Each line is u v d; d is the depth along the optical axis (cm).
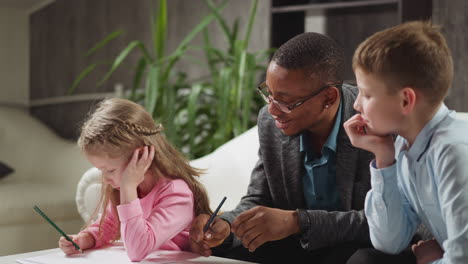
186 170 159
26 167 347
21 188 302
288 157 152
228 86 258
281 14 288
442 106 113
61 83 393
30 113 412
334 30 293
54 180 332
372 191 121
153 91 263
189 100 261
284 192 156
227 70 260
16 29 405
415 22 113
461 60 239
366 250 122
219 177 215
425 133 110
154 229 136
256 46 310
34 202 288
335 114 145
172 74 294
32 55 411
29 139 353
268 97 142
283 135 155
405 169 117
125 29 357
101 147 137
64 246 138
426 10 244
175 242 154
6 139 348
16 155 347
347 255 132
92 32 375
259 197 162
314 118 140
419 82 106
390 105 108
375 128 112
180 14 338
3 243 277
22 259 133
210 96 280
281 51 139
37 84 409
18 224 282
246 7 313
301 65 135
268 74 139
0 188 298
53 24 398
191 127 259
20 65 408
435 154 107
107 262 129
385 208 118
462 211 100
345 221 135
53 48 398
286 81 135
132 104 149
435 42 108
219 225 139
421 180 112
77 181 318
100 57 371
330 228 134
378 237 122
